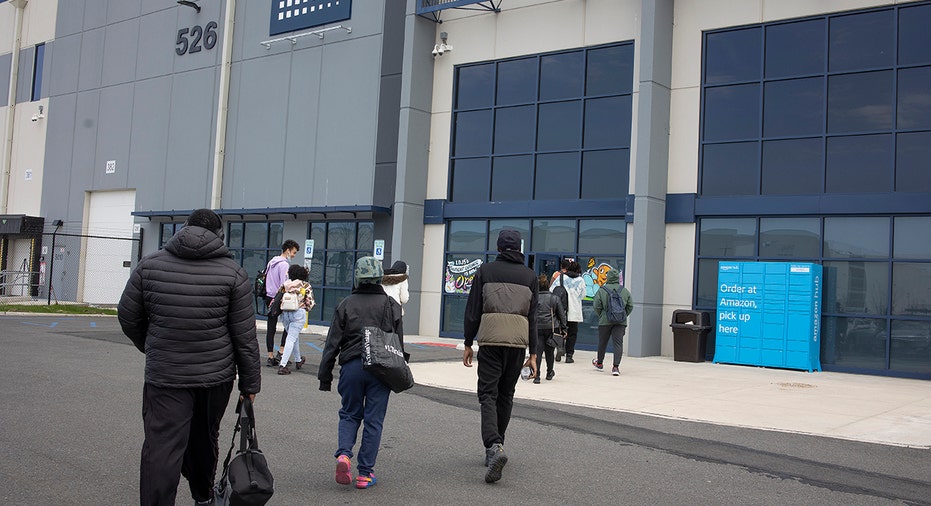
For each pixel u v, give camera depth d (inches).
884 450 326.3
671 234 729.0
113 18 1227.9
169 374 186.4
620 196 753.0
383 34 904.3
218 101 1062.4
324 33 960.3
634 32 755.4
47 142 1311.5
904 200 619.2
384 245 878.4
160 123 1137.4
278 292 501.7
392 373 233.1
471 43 862.5
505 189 829.2
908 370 613.0
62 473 243.9
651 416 393.4
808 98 672.4
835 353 644.7
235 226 1047.6
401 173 858.8
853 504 241.0
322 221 954.1
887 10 641.0
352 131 924.6
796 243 671.8
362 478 240.4
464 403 414.3
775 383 543.8
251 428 191.5
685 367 636.1
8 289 1336.1
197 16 1104.8
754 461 297.0
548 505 228.7
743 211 690.8
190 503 224.5
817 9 669.3
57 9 1322.6
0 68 1413.6
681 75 735.7
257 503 182.2
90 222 1236.5
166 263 191.0
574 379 530.6
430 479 254.4
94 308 1039.6
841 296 647.1
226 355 193.5
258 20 1032.2
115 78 1213.1
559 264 782.5
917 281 616.1
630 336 704.4
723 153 711.7
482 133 852.0
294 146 978.7
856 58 652.7
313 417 350.9
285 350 491.5
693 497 242.1
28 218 1273.4
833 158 658.2
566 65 797.9
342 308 246.7
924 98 621.9
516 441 319.6
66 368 469.1
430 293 872.3
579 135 783.1
